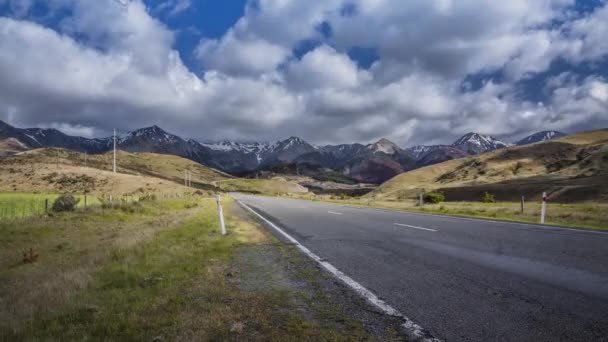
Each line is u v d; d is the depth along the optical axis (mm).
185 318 4023
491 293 4879
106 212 20891
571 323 3820
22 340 3576
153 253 8180
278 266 6812
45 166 114188
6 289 5977
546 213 19062
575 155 162500
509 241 9086
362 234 10836
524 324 3816
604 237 9688
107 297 4961
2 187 91688
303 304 4578
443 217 16266
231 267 6742
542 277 5629
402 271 6184
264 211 21781
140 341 3496
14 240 12539
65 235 13711
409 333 3645
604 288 5016
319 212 20297
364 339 3516
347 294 4973
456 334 3602
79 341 3514
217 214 19547
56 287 5508
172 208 27094
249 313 4230
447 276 5789
